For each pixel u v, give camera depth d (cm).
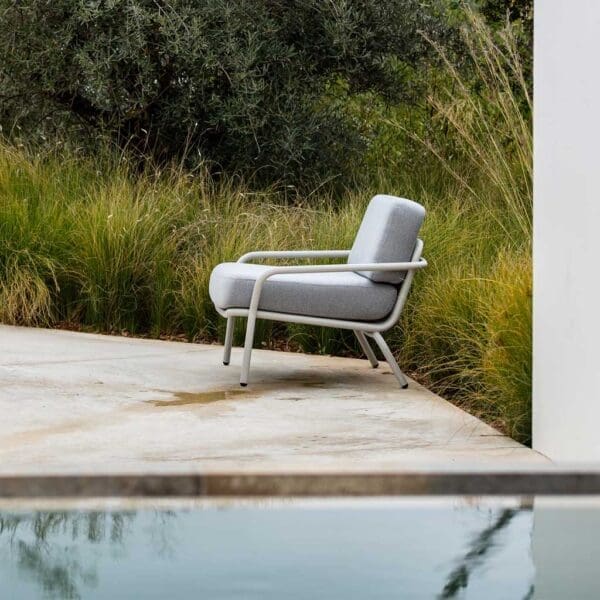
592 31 428
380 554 236
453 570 233
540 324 496
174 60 1169
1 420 546
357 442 512
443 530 230
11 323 885
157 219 921
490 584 225
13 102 1241
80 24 1166
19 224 903
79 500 217
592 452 433
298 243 904
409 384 682
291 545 244
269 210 1012
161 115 1218
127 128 1235
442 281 734
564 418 467
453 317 678
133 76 1188
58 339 820
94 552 252
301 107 1200
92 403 594
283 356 787
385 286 670
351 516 232
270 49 1176
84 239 891
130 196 945
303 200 1135
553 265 479
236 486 219
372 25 1223
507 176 991
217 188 1175
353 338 805
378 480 224
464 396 657
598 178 425
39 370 684
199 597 222
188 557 246
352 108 1308
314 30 1219
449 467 229
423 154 1212
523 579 226
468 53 1231
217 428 538
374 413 586
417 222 665
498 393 577
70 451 482
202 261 898
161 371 702
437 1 1298
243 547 249
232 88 1160
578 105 445
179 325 883
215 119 1166
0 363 701
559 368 473
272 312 660
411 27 1223
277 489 222
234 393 636
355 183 1180
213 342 860
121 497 218
